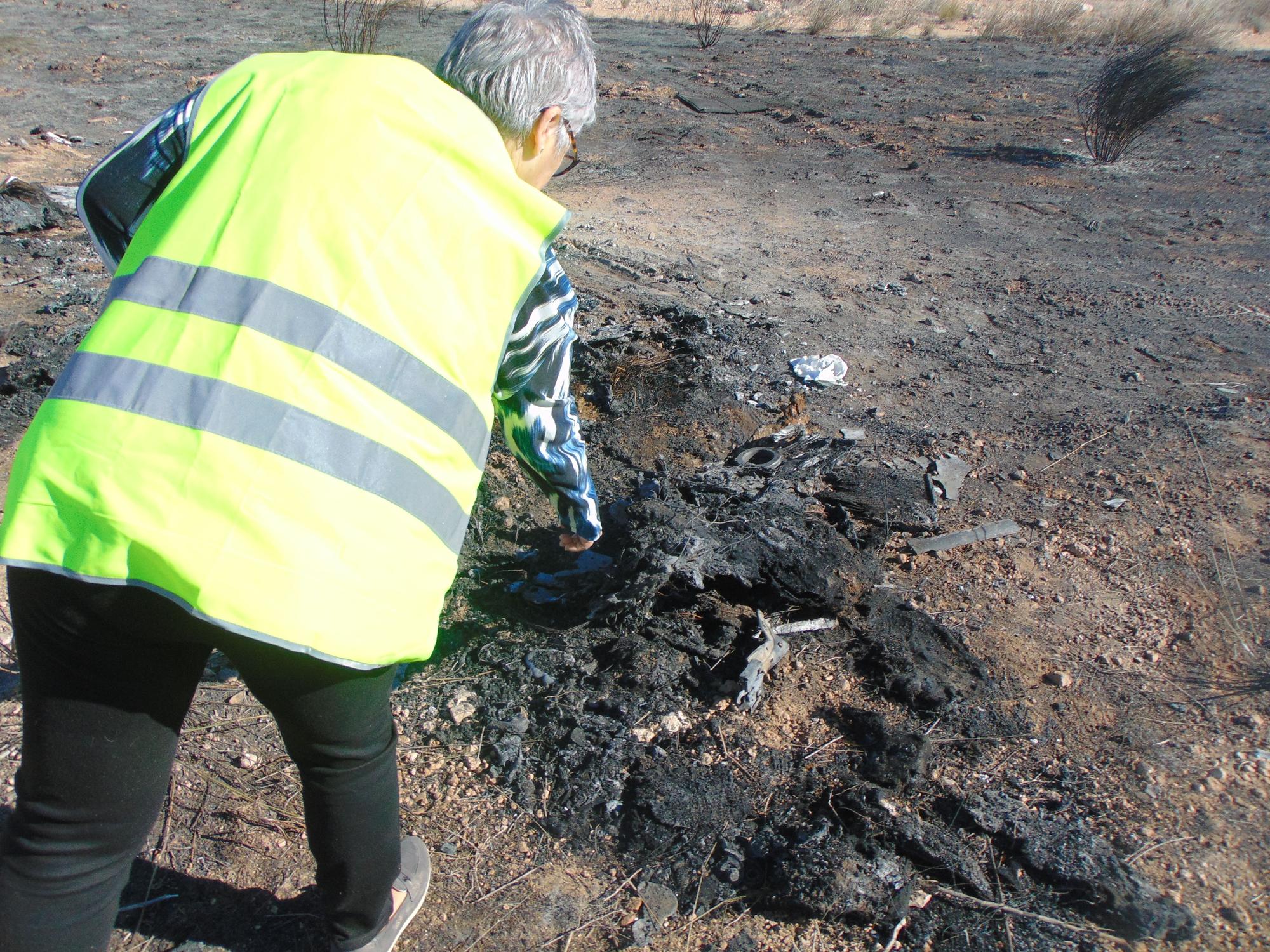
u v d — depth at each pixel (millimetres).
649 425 4188
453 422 1449
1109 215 8227
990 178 9383
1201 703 2691
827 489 3705
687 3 20516
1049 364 5109
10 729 2541
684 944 2074
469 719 2623
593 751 2490
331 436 1334
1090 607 3125
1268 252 7223
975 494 3793
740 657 2783
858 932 2092
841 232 7559
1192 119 11867
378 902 1781
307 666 1414
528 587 3111
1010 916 2102
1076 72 14883
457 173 1437
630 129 10977
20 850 1407
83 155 9383
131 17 16625
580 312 5227
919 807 2367
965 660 2842
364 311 1362
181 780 2410
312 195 1382
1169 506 3688
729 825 2314
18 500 1314
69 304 5461
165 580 1275
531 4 1594
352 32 13750
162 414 1298
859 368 4957
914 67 15195
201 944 2035
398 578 1407
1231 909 2100
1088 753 2521
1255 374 4977
